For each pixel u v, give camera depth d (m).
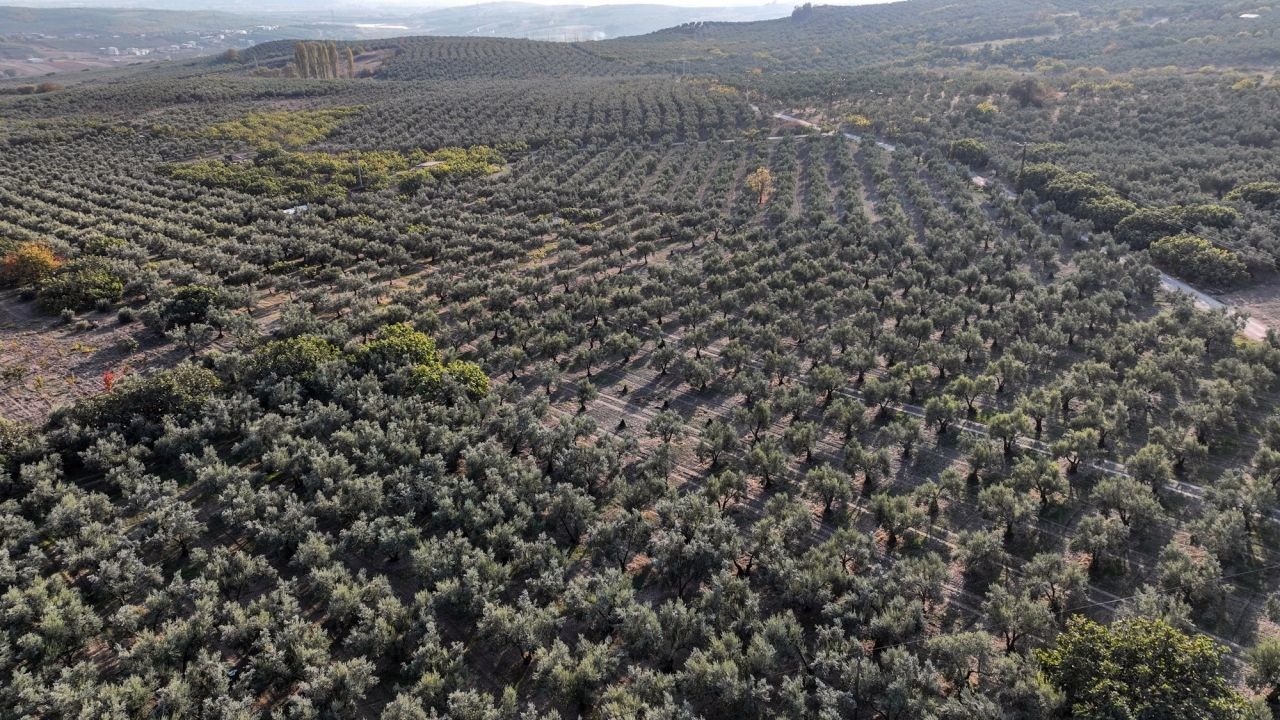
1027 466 58.84
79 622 44.09
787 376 81.25
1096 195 126.50
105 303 94.00
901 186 152.75
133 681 39.94
